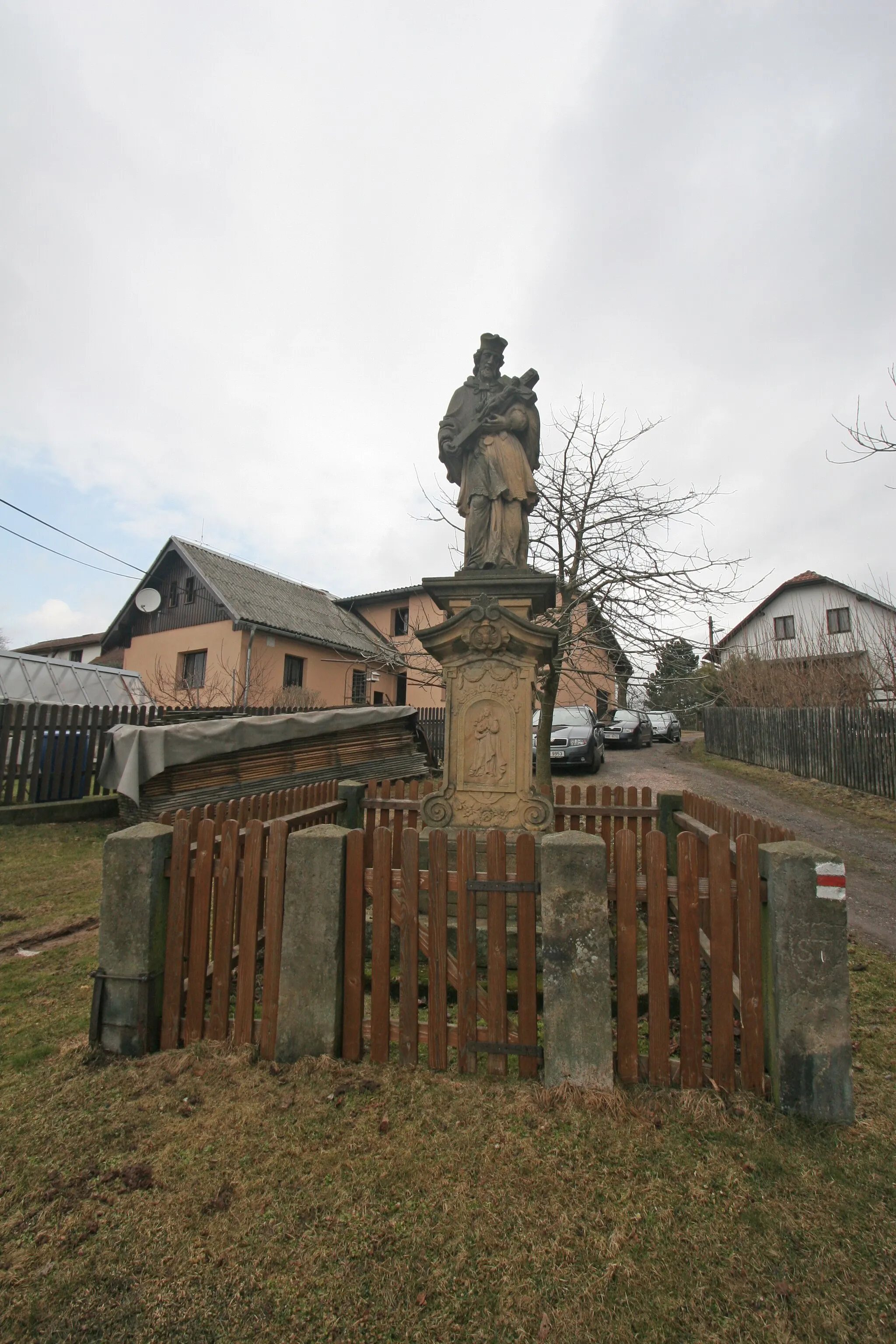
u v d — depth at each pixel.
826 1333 1.72
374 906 2.99
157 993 3.12
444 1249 1.99
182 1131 2.53
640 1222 2.09
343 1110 2.65
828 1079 2.58
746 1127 2.54
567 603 8.81
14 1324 1.75
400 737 11.05
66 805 8.64
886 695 16.89
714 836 2.78
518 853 2.90
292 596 25.25
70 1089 2.79
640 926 4.32
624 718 20.89
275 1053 3.00
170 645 22.81
